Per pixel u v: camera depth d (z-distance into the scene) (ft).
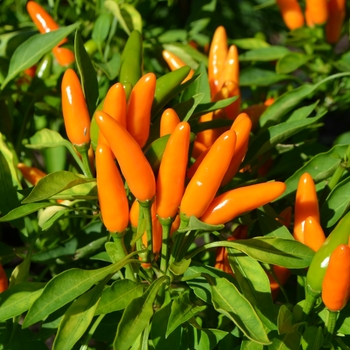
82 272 1.75
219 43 2.22
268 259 1.78
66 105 1.80
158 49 2.55
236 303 1.76
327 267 1.73
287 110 2.16
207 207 1.75
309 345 1.81
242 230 2.06
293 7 2.55
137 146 1.68
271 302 1.83
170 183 1.72
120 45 2.57
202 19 2.69
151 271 1.86
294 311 1.85
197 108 2.01
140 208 1.76
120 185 1.73
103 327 1.95
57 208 2.10
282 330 1.76
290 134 2.04
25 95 2.41
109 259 2.02
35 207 1.86
